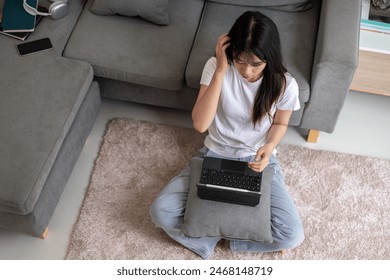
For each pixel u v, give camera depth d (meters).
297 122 2.42
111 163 2.49
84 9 2.53
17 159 2.05
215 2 2.56
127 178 2.45
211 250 2.22
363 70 2.43
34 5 2.45
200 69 2.31
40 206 2.11
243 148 2.18
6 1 2.50
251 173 2.06
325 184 2.42
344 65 2.09
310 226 2.31
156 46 2.39
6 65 2.32
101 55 2.37
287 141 2.57
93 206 2.37
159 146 2.55
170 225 2.16
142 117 2.66
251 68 1.80
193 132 2.59
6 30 2.42
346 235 2.29
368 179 2.43
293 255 2.24
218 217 2.07
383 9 2.49
